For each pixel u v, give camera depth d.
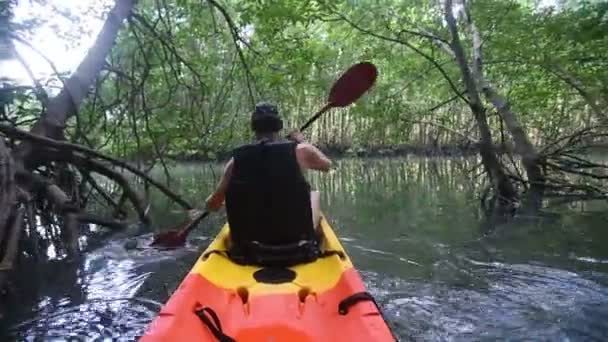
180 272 6.24
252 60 11.03
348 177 17.44
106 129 10.45
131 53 10.58
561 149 11.47
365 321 3.01
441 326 4.54
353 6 11.92
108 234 8.30
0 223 5.14
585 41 10.64
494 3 11.44
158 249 7.23
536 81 12.95
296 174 3.96
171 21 10.98
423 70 14.02
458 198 11.64
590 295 5.15
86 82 8.23
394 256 6.68
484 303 5.01
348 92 6.02
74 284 5.84
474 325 4.54
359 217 9.47
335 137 27.08
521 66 13.02
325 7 10.50
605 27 10.25
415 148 26.00
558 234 7.69
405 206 10.70
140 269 6.38
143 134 10.96
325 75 13.97
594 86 11.58
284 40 10.76
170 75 11.53
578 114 19.30
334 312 3.38
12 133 7.04
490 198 11.39
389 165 21.89
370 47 14.30
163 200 11.99
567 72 11.54
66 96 8.05
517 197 10.69
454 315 4.76
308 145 4.23
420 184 14.73
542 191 11.16
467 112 23.09
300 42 10.89
